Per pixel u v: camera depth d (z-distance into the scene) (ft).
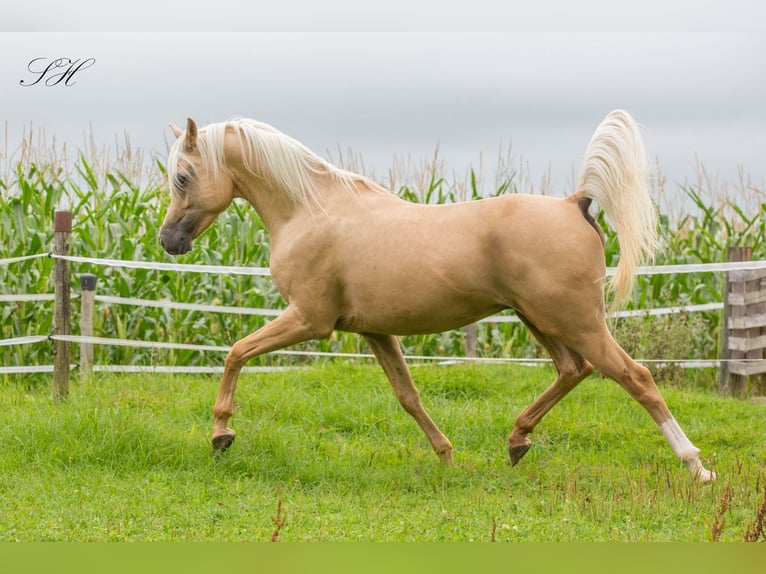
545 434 39.01
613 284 29.76
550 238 29.09
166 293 55.42
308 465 32.55
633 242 29.45
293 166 32.45
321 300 31.86
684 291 59.93
